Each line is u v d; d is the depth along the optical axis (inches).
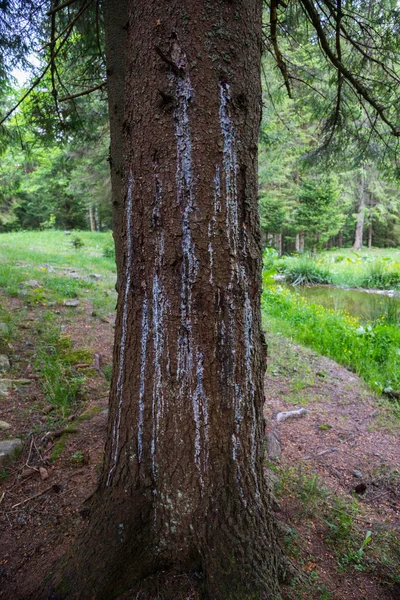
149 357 57.4
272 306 308.0
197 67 51.1
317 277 524.4
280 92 177.9
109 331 202.2
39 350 162.2
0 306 206.4
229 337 55.7
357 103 151.1
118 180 94.0
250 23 55.1
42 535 71.7
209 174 52.4
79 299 256.5
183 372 55.7
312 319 258.8
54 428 110.9
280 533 71.3
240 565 55.4
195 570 56.8
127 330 59.7
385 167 159.3
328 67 150.3
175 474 57.4
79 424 113.0
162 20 51.5
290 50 167.9
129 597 54.3
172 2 51.1
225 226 53.7
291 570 63.1
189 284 53.8
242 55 53.9
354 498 90.3
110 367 156.6
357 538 75.8
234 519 57.7
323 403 145.7
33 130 174.1
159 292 55.2
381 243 1111.6
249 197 56.2
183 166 52.3
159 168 53.0
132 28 55.6
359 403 147.1
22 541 70.3
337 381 168.1
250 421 59.7
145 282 56.3
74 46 155.5
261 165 577.9
